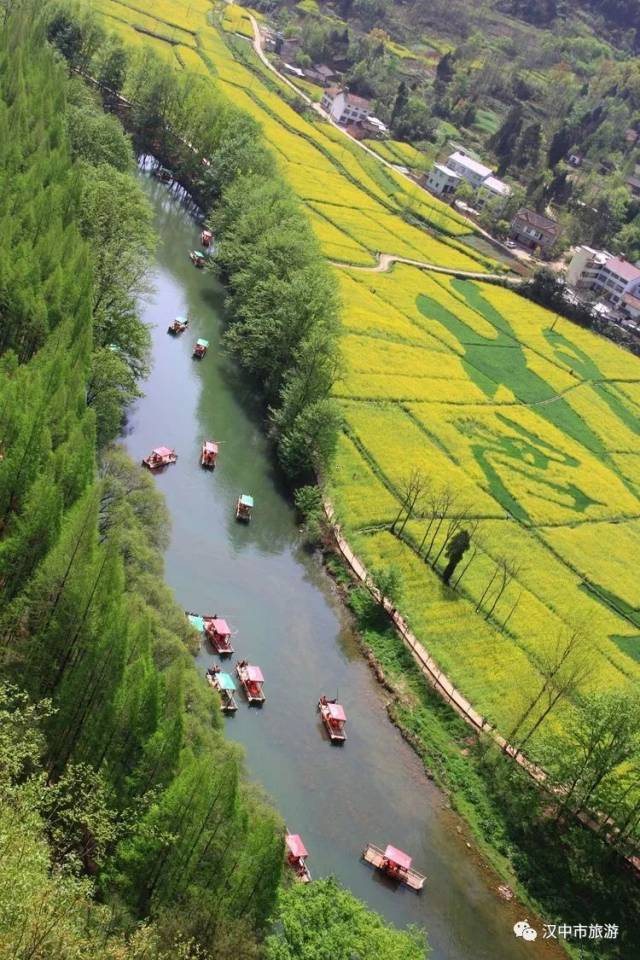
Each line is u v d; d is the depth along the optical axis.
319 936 60.84
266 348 155.75
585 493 167.62
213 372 159.62
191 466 133.12
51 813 62.53
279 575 120.19
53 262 119.31
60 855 58.31
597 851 97.75
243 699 98.62
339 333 157.62
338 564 124.44
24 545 75.06
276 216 181.88
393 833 93.25
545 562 143.25
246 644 106.38
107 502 96.38
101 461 101.81
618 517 164.88
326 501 133.38
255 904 61.19
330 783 95.06
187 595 108.81
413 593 123.56
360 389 167.25
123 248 137.00
